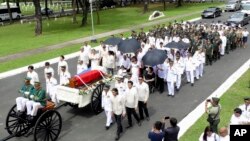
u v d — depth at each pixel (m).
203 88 20.11
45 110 13.59
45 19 61.50
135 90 14.44
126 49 20.95
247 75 22.38
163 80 19.22
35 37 40.53
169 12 61.25
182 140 13.50
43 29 48.41
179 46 21.92
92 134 14.52
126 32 40.28
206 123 15.04
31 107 13.29
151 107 17.34
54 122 14.36
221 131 10.22
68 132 14.70
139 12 64.69
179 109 16.94
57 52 30.75
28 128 13.55
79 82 15.86
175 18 51.97
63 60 18.66
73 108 17.27
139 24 47.25
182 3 77.56
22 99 13.50
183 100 18.22
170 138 10.66
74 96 15.34
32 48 33.03
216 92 19.19
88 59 22.69
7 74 23.98
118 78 16.45
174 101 18.11
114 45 22.97
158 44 25.92
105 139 14.06
